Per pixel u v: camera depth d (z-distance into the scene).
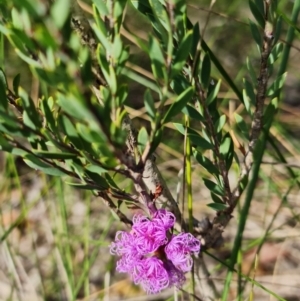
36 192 0.62
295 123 0.55
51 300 0.50
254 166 0.29
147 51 0.15
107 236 0.55
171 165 0.54
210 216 0.53
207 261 0.51
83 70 0.13
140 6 0.20
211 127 0.21
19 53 0.13
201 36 0.21
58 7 0.11
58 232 0.44
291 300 0.44
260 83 0.21
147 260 0.20
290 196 0.49
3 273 0.53
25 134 0.15
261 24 0.21
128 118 0.20
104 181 0.19
